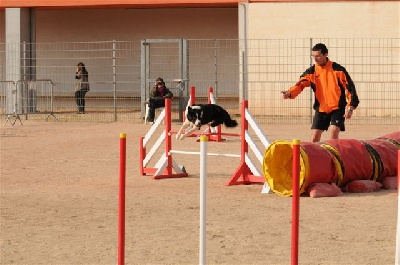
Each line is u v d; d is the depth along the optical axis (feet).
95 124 111.14
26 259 35.37
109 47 143.13
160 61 141.69
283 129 101.86
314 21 121.39
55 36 143.64
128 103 142.51
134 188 55.36
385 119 116.06
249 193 52.90
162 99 111.65
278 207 47.70
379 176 54.65
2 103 133.39
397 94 119.85
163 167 60.39
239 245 37.68
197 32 139.03
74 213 46.06
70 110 135.64
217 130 85.61
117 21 142.00
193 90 83.92
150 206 48.14
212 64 139.13
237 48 137.90
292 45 121.70
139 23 141.28
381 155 55.06
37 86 139.13
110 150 79.10
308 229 41.14
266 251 36.47
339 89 56.24
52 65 144.97
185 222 43.21
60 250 36.99
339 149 53.31
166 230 41.11
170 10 139.85
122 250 30.07
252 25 122.62
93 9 141.69
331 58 121.49
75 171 64.39
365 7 120.37
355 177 53.31
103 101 143.95
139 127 105.91
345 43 120.78
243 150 56.80
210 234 40.04
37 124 111.34
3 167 66.80
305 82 57.00
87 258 35.47
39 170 65.05
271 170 52.90
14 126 107.96
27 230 41.39
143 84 116.26
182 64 113.91
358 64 120.37
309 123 111.86
